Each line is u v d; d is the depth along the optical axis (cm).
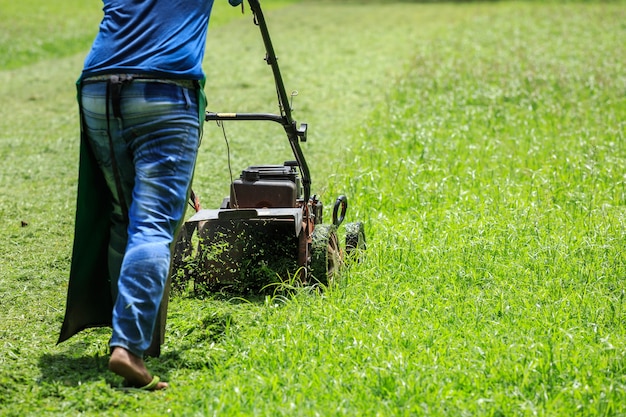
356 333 529
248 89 1731
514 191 932
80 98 504
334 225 667
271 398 442
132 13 505
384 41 2422
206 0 525
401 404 434
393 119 1339
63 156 1207
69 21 2997
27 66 2172
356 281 639
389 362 476
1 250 771
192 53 505
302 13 3400
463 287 634
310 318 561
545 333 534
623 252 705
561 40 2220
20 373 488
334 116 1477
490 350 498
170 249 493
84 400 450
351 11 3431
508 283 636
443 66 1861
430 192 918
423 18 3030
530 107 1394
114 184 509
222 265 630
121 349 461
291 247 641
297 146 660
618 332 548
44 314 611
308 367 483
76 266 518
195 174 1069
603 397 438
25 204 943
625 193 915
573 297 599
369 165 1062
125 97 488
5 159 1184
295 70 1959
